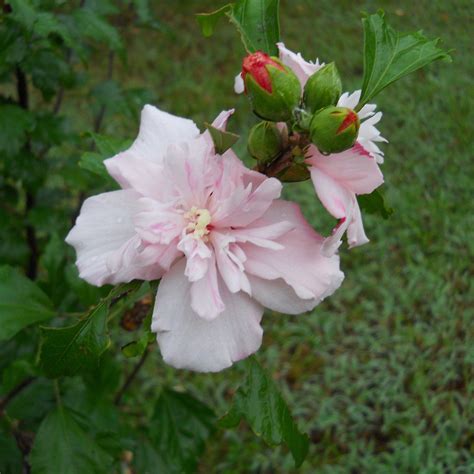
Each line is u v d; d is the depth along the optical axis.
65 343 0.20
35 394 0.31
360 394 0.48
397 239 0.58
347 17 0.86
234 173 0.18
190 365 0.18
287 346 0.52
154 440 0.33
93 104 0.40
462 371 0.50
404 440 0.46
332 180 0.18
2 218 0.37
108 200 0.19
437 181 0.63
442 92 0.73
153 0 0.90
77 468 0.28
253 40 0.20
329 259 0.18
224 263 0.18
